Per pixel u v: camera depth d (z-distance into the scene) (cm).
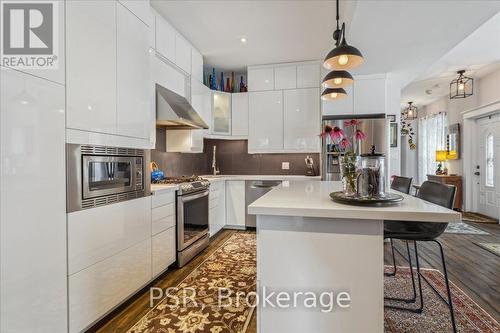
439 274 263
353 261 134
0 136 121
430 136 744
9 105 125
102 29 182
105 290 181
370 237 132
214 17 299
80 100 163
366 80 412
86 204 167
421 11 234
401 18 246
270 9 282
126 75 207
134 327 180
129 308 204
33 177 135
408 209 128
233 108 470
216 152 508
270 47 381
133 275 210
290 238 141
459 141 592
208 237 349
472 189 562
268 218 143
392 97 446
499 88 468
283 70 443
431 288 213
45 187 141
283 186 247
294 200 159
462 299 216
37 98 138
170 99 289
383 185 158
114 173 194
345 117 411
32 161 134
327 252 137
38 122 138
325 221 137
